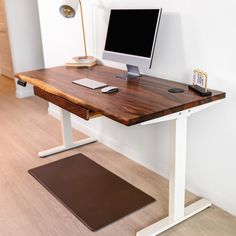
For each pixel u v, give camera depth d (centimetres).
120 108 157
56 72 246
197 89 179
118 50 222
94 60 270
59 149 279
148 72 228
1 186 228
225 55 175
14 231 184
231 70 174
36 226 188
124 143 268
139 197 213
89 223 189
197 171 210
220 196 199
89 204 207
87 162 261
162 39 210
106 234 180
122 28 218
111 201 209
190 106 163
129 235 179
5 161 264
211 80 186
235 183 188
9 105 414
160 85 199
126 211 199
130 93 183
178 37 199
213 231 180
